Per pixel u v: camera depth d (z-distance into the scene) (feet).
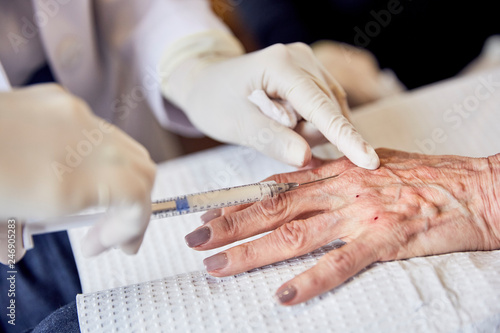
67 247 1.61
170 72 1.84
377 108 1.81
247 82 1.56
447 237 1.33
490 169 1.40
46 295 1.53
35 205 1.16
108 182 1.19
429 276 1.23
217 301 1.23
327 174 1.47
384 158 1.48
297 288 1.21
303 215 1.40
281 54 1.54
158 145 2.27
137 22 1.90
